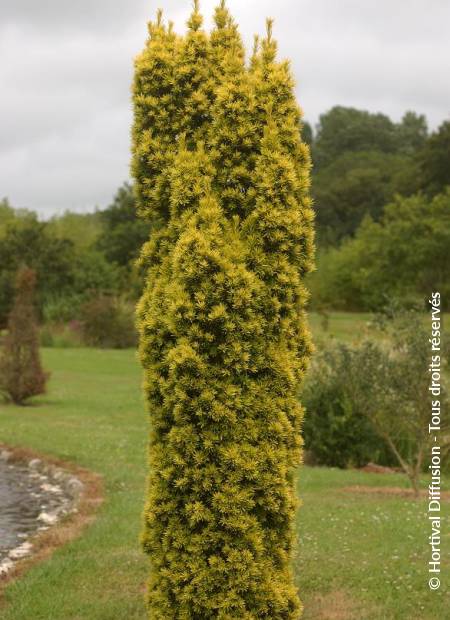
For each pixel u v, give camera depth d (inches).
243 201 218.5
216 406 207.5
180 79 230.2
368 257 1927.9
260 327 211.8
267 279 215.8
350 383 462.6
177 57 230.8
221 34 234.1
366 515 382.6
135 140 233.8
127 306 1572.3
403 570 299.1
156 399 218.4
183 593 214.7
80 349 1450.5
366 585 285.3
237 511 209.2
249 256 213.5
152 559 222.1
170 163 226.4
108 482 462.3
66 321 1668.3
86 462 517.3
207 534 213.2
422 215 1734.7
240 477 209.8
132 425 678.5
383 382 449.4
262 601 214.7
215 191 219.8
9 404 802.2
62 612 262.1
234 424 210.4
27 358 808.3
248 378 213.0
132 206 2230.6
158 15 237.9
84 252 1967.3
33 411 754.2
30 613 261.7
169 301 211.8
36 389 805.2
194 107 227.9
